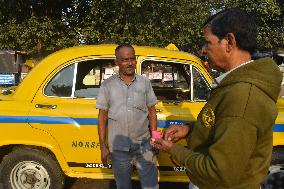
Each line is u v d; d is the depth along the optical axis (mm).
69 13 14422
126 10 12305
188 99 4008
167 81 4098
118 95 3234
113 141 3283
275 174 3875
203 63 3959
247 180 1495
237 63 1562
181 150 1645
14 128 3850
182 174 3943
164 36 12617
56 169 3930
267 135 1474
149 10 12586
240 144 1377
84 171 3910
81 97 3908
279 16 17547
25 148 3943
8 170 3914
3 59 13938
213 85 1627
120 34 12867
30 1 13875
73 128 3828
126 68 3207
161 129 3834
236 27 1530
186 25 12836
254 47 1568
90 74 3973
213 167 1412
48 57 3988
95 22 12781
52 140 3852
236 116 1399
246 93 1417
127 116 3232
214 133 1500
